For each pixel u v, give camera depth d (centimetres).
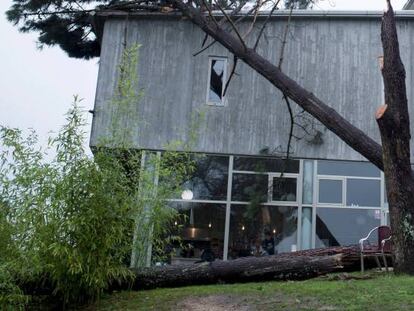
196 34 1569
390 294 705
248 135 1514
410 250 898
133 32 1567
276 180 1487
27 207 734
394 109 943
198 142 1503
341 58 1559
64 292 775
